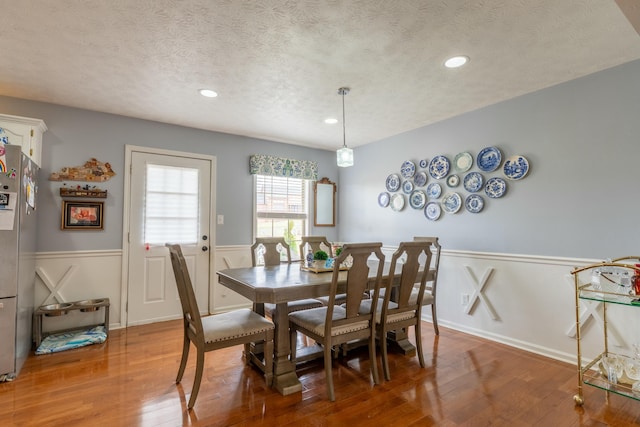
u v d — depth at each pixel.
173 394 2.13
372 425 1.82
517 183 3.04
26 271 2.65
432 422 1.85
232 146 4.27
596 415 1.92
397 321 2.48
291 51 2.25
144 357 2.72
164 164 3.79
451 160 3.61
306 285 2.18
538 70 2.54
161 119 3.67
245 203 4.36
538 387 2.25
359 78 2.67
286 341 2.30
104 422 1.83
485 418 1.89
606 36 2.08
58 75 2.60
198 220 3.99
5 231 2.32
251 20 1.90
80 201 3.31
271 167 4.51
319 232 5.04
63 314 3.05
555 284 2.75
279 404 2.03
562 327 2.70
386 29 2.00
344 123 3.82
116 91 2.92
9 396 2.10
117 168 3.51
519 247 3.01
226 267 4.17
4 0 1.72
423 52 2.27
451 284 3.54
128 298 3.55
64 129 3.25
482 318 3.25
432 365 2.60
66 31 2.01
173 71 2.54
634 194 2.38
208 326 2.13
